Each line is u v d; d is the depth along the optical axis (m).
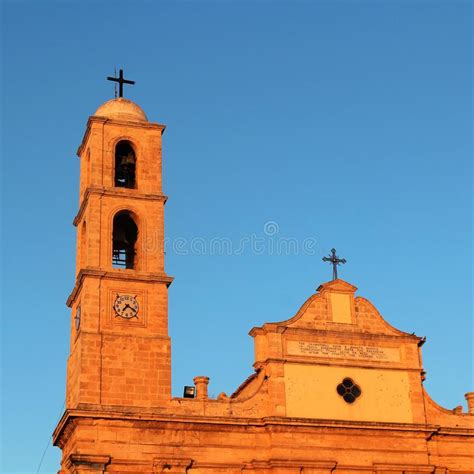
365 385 115.44
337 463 110.00
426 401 118.06
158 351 110.62
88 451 103.25
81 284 112.75
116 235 119.69
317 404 112.50
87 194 116.44
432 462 114.50
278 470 107.50
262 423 109.69
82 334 108.75
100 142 119.50
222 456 107.81
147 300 113.00
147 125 122.31
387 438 113.44
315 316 116.81
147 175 119.88
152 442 105.94
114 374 108.19
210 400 110.00
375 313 119.69
